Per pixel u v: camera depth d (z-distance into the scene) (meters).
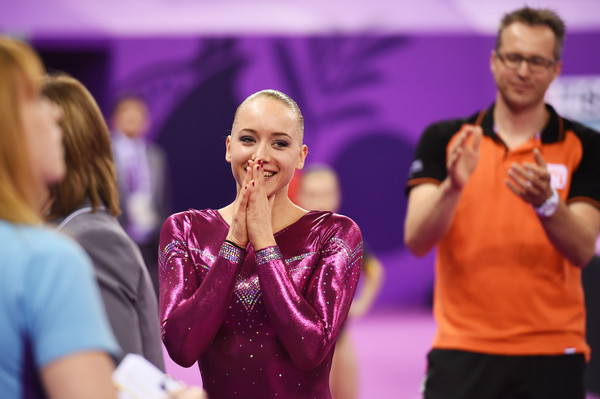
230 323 7.36
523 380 10.18
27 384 4.74
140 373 5.61
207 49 32.47
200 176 32.69
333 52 32.53
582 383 10.43
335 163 32.62
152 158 27.19
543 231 10.20
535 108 10.64
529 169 9.50
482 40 32.69
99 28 32.28
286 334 7.02
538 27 10.36
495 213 10.38
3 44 4.87
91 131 7.57
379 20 32.59
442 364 10.52
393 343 26.00
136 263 7.62
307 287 7.49
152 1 32.31
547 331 10.21
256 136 7.48
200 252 7.63
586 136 10.64
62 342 4.64
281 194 7.71
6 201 4.75
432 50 32.69
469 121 10.96
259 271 7.13
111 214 7.78
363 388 19.70
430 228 10.30
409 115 32.78
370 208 32.78
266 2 32.50
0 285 4.65
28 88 4.86
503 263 10.27
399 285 32.84
